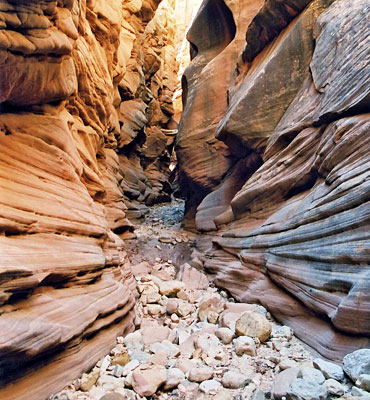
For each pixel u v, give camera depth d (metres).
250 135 6.82
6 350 1.99
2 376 2.15
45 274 2.65
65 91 3.94
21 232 2.80
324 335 3.35
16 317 2.25
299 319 4.01
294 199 5.25
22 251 2.59
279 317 4.36
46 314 2.54
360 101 4.04
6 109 3.43
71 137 4.31
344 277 3.26
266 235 5.41
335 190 3.81
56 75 3.53
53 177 3.67
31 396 2.22
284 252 4.61
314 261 3.90
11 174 3.04
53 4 2.89
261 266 5.34
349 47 4.63
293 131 5.56
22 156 3.30
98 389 2.60
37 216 3.06
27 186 3.17
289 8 6.68
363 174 3.51
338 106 4.44
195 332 4.15
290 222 4.71
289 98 6.33
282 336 3.77
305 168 5.07
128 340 3.53
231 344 3.69
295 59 6.26
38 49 2.85
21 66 2.84
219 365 3.15
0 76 2.73
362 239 3.21
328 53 5.12
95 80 6.10
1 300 2.15
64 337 2.55
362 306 2.88
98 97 6.37
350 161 3.83
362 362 2.57
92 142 6.23
